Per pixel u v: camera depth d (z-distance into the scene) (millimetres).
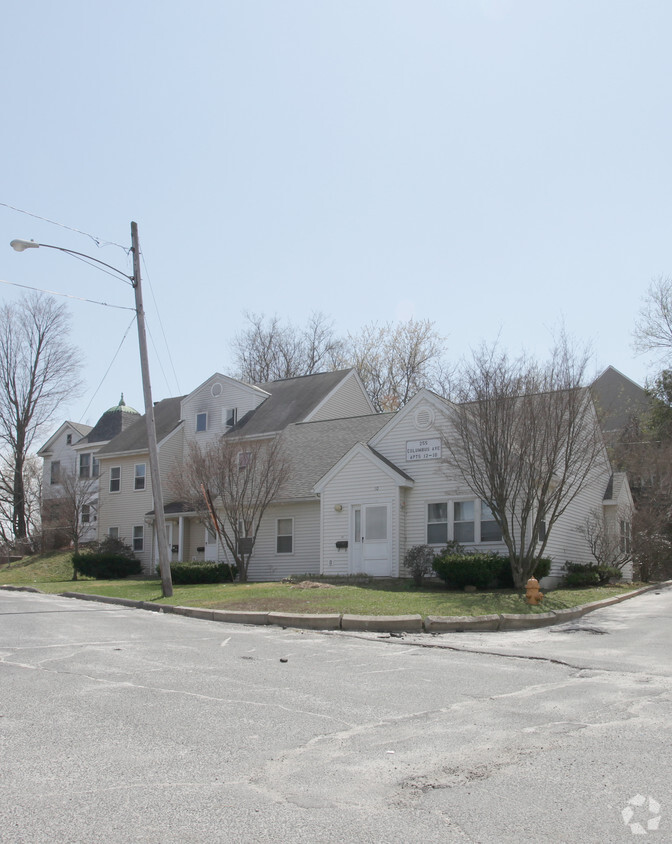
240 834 4695
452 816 5016
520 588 19688
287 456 28484
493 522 22688
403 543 23969
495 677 9727
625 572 28094
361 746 6590
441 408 24031
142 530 39094
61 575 34969
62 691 8578
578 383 19469
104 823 4844
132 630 13844
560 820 4945
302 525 28203
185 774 5809
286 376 58469
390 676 9750
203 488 26203
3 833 4676
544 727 7219
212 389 39188
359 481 24781
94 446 48250
